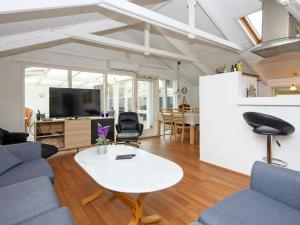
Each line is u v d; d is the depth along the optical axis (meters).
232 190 2.46
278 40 2.68
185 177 2.86
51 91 4.16
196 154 4.12
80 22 3.35
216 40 3.78
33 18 2.59
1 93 4.05
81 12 2.95
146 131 6.37
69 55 4.80
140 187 1.48
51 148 2.92
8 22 2.49
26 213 1.23
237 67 3.00
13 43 2.93
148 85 6.53
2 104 4.07
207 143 3.47
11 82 4.15
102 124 4.69
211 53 5.38
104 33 4.88
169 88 7.09
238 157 2.98
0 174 1.84
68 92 4.36
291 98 2.32
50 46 4.46
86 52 5.01
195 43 5.06
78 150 4.49
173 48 5.59
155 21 2.82
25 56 4.23
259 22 3.87
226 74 3.08
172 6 3.86
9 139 3.26
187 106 6.33
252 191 1.46
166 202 2.17
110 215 1.93
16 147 2.22
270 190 1.39
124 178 1.65
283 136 2.47
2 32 2.74
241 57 4.79
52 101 4.16
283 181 1.33
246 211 1.20
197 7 3.72
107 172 1.79
